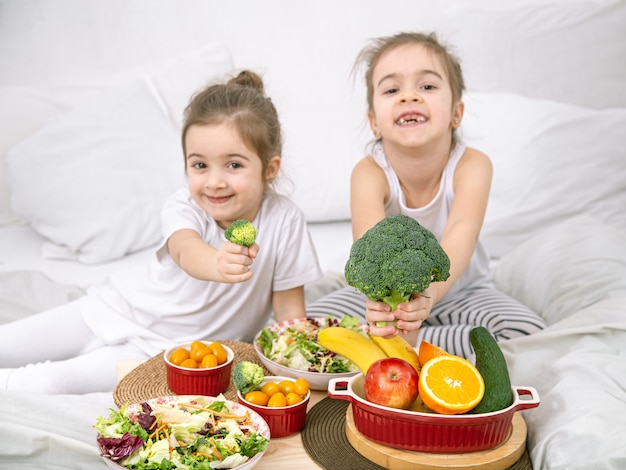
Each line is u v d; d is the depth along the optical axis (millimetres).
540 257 1912
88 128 2330
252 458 939
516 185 2307
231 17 2648
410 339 1549
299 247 1600
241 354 1377
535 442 1124
